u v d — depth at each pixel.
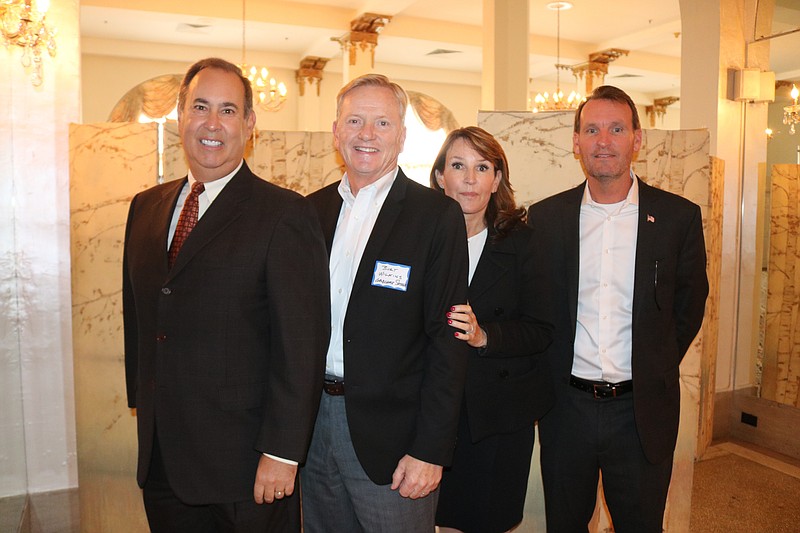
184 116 1.60
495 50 5.71
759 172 4.31
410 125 12.90
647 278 2.03
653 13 8.98
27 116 2.94
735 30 4.18
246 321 1.54
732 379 4.41
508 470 2.11
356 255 1.70
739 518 3.22
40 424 3.01
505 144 2.90
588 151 2.05
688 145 3.01
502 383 2.02
